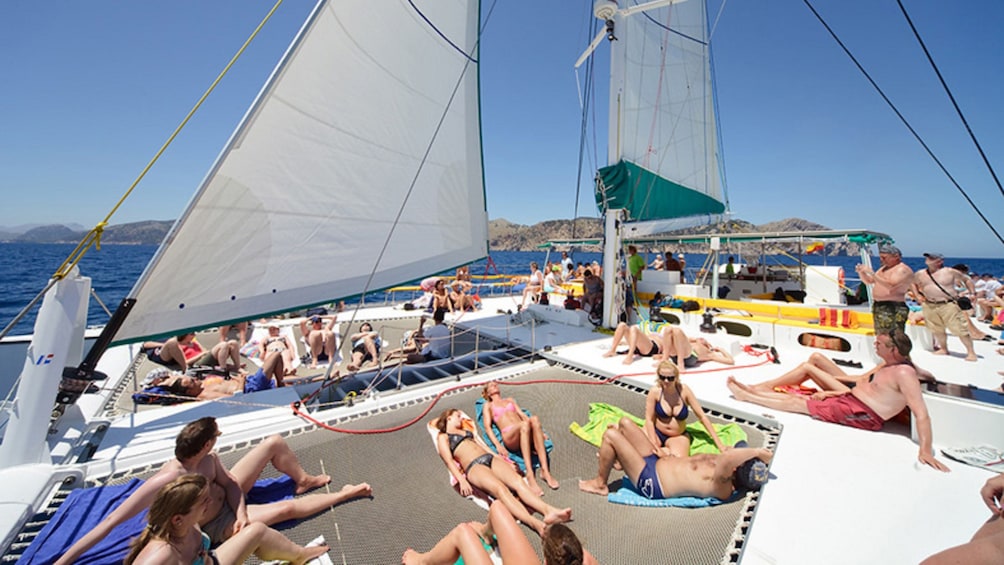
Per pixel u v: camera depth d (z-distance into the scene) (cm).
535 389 484
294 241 463
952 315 586
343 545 244
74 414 355
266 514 247
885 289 530
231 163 396
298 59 427
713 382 497
